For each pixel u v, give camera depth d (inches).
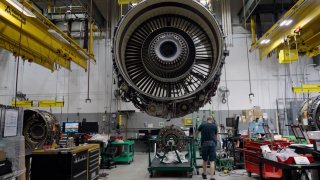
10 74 568.7
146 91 119.8
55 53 320.5
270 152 165.5
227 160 324.5
